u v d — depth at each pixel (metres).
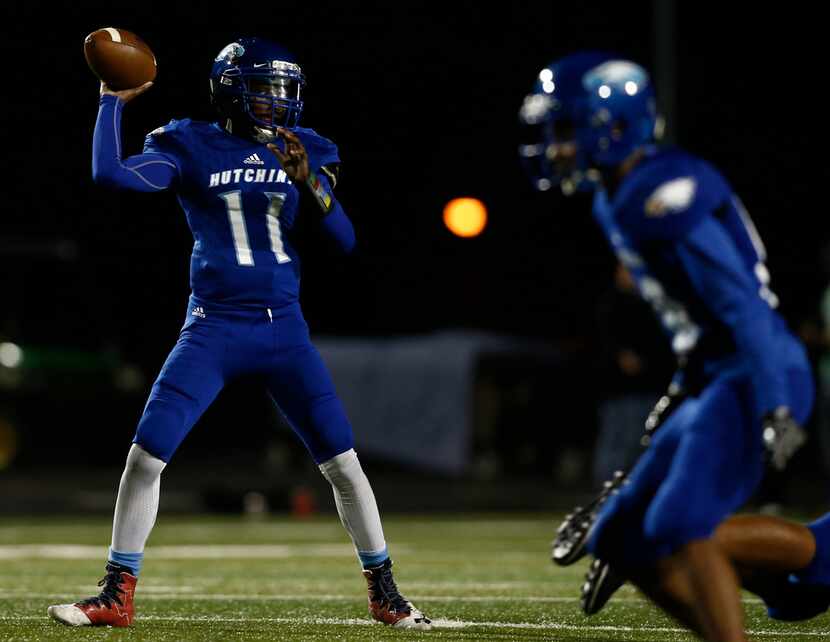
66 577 28.27
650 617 20.75
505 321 101.38
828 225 98.12
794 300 92.19
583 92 15.09
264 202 19.08
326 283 107.31
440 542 38.53
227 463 89.19
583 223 100.38
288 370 19.19
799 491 66.94
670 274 14.86
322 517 52.03
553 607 22.17
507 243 101.56
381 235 105.25
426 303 105.38
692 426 15.09
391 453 77.81
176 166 19.08
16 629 18.70
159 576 28.45
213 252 19.06
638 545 15.54
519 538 40.03
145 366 93.81
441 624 19.80
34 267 71.81
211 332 19.00
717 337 15.10
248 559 33.00
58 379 70.19
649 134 15.24
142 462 18.89
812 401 15.38
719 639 14.79
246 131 19.20
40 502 59.81
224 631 18.69
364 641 17.81
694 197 14.53
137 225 98.19
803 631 19.31
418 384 77.25
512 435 77.50
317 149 19.41
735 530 16.11
